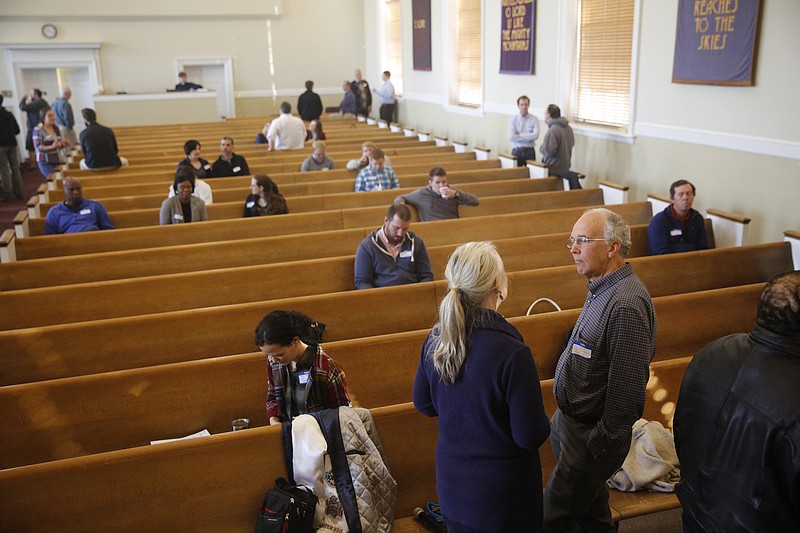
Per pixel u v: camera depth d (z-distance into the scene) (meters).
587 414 2.22
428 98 12.63
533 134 8.25
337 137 10.28
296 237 4.71
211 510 2.31
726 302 3.69
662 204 5.43
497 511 1.81
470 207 5.81
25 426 2.72
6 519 2.14
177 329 3.40
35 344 3.25
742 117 5.65
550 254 4.66
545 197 5.99
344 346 3.09
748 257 4.41
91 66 14.67
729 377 1.74
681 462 1.90
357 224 5.39
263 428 2.35
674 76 6.32
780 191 5.38
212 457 2.30
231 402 2.95
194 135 10.94
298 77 16.11
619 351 2.10
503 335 1.78
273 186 5.54
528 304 4.01
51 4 14.02
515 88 9.49
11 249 4.55
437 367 1.81
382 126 12.00
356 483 2.24
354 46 16.28
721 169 5.96
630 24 7.24
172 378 2.87
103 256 4.37
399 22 14.22
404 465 2.62
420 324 3.75
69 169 8.14
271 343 2.39
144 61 15.02
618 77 7.54
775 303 1.66
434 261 4.53
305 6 15.74
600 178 7.75
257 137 9.80
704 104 6.05
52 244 4.76
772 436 1.60
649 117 6.80
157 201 6.23
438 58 11.98
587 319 2.21
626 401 2.10
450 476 1.86
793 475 1.57
